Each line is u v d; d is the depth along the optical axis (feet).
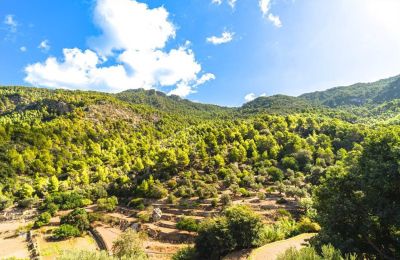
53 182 247.29
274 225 127.24
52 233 164.25
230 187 184.14
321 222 71.77
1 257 133.08
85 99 515.91
